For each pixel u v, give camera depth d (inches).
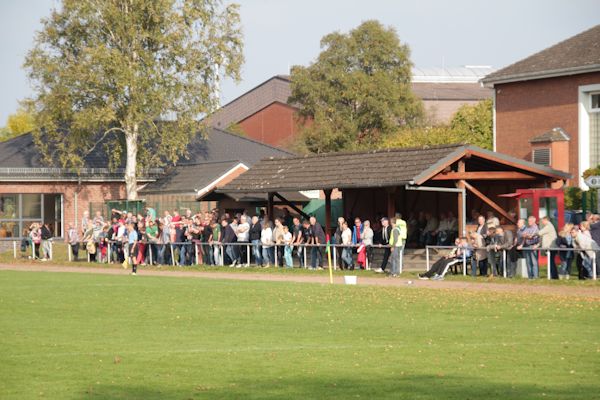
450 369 1013.8
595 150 3211.1
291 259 2642.7
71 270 2783.0
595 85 3171.8
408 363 1051.9
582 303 1625.2
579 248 2050.9
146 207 3737.7
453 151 2481.5
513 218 2485.2
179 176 4485.7
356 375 987.9
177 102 4173.2
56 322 1428.4
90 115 4035.4
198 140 5103.3
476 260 2239.2
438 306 1595.7
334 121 6328.7
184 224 2901.1
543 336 1237.1
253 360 1082.1
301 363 1059.9
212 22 4197.8
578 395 872.9
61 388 939.3
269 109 7480.3
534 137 3366.1
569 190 2851.9
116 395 904.9
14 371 1026.7
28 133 4847.4
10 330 1341.0
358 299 1722.4
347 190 3107.8
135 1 4106.8
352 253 2566.4
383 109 6195.9
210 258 2817.4
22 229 4382.4
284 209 3208.7
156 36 4109.3
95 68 4050.2
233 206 3277.6
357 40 6412.4
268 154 5017.2
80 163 4244.6
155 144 4579.2
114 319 1460.4
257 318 1456.7
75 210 4485.7
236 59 4212.6
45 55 4114.2
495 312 1504.7
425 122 6496.1
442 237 2608.3
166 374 1005.2
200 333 1299.2
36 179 4389.8
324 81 6378.0
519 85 3425.2
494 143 3511.3
